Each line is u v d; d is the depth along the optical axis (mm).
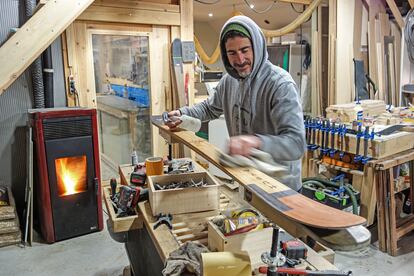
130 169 2189
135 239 2074
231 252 1094
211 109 2014
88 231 3189
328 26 4719
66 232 3088
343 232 795
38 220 3260
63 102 3533
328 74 4668
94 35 3566
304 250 1176
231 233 1208
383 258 2771
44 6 2594
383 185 2812
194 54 4090
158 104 4047
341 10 4461
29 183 3016
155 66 3961
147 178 1778
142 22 3744
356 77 4598
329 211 889
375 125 3207
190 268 1136
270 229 1229
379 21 4836
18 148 3352
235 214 1368
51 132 2885
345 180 3336
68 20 2682
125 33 3709
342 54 4555
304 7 5332
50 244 3033
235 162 1162
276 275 1035
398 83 4980
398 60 5008
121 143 3994
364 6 4742
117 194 1840
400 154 2939
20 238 3049
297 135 1277
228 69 1570
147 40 3871
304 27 5309
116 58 3736
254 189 1021
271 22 6961
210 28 8617
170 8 3871
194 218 1557
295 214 863
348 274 1056
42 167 2898
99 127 3803
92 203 3170
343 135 3023
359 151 2914
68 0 2656
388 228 2811
